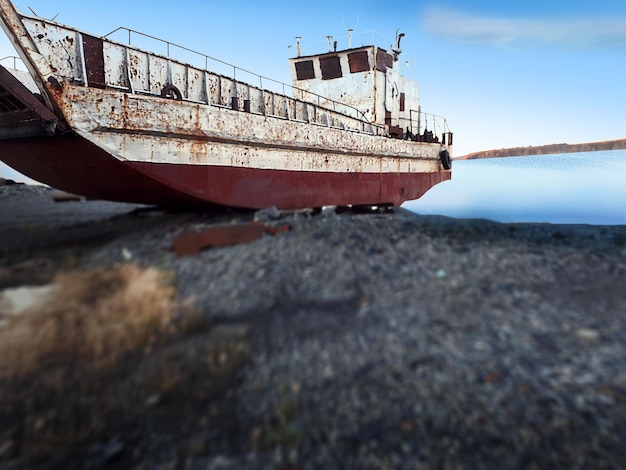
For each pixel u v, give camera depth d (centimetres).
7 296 368
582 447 211
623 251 492
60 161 906
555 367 267
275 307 354
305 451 222
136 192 960
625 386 247
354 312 343
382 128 1803
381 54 1792
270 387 265
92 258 470
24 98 727
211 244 501
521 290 376
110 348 304
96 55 847
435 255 461
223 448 226
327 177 1442
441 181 2286
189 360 291
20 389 267
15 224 634
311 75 1880
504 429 225
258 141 1144
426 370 269
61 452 225
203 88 1068
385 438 226
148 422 244
